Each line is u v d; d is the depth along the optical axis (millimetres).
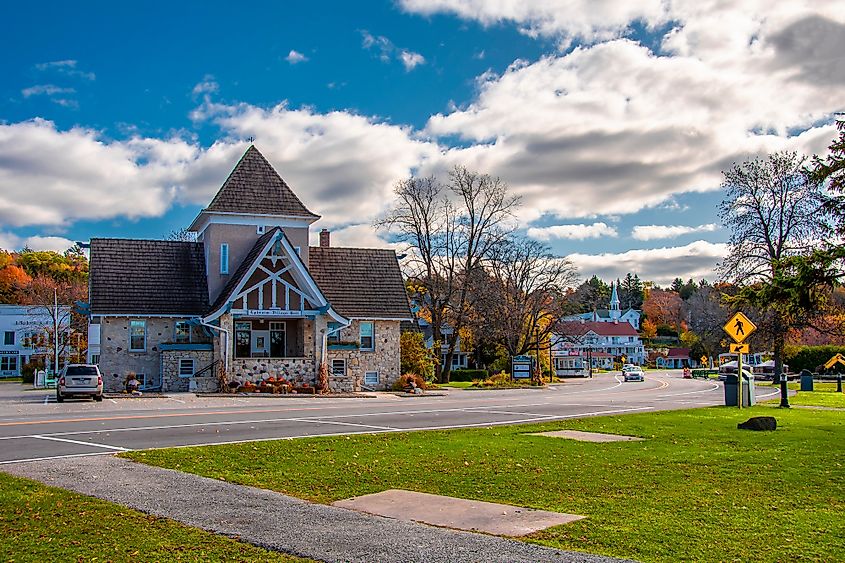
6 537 8609
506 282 72062
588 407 30000
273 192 45562
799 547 8289
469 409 28453
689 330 168375
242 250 44281
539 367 69312
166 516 9656
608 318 187625
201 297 43156
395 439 18094
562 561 7582
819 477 12758
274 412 26203
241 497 11000
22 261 106938
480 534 8852
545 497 11258
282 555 7863
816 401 35031
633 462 14492
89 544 8320
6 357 90438
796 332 56344
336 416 24656
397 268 48938
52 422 21922
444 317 69625
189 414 24953
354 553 7906
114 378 40875
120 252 43594
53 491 11250
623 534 8812
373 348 45938
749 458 14938
